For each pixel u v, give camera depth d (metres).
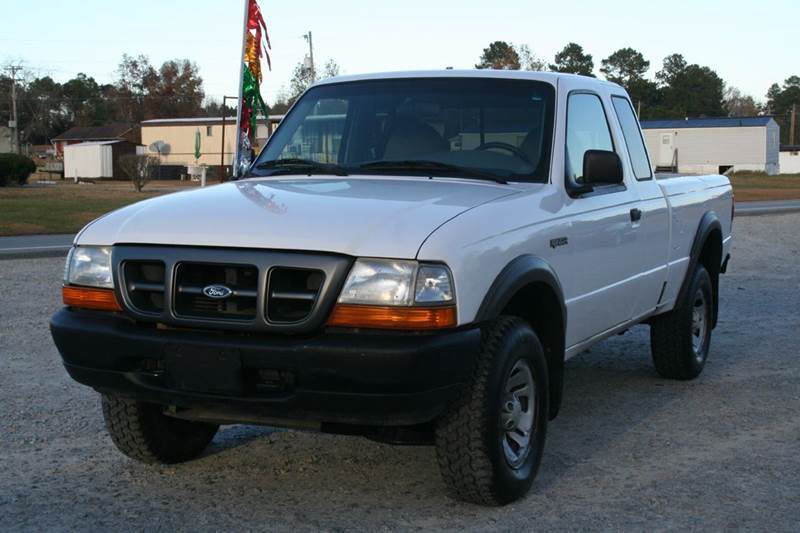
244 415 4.16
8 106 115.75
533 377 4.58
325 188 4.71
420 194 4.53
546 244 4.68
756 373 7.41
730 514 4.34
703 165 74.06
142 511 4.34
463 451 4.20
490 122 5.23
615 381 7.17
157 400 4.20
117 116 116.44
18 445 5.32
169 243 4.08
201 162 70.50
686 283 6.92
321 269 3.86
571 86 5.49
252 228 4.03
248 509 4.38
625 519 4.27
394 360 3.77
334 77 5.90
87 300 4.27
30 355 7.67
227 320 3.94
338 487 4.71
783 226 21.48
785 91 153.00
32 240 17.86
